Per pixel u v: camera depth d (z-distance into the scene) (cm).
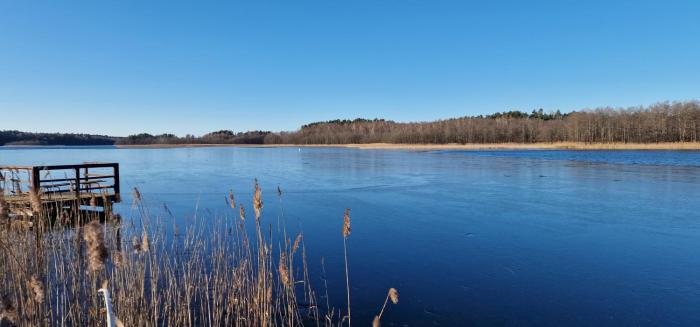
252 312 810
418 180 3244
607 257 1209
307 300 902
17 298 699
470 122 13688
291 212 1931
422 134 13612
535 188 2672
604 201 2147
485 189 2666
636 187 2644
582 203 2097
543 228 1568
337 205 2122
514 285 1004
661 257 1202
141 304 739
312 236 1468
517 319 827
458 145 11469
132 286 776
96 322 652
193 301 869
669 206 1983
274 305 866
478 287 993
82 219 1349
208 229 1531
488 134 12500
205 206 2078
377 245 1351
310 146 15500
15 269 783
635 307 878
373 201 2241
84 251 941
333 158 6744
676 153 6719
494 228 1577
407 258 1213
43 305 710
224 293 904
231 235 1440
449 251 1280
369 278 1048
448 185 2897
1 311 408
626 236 1436
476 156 6744
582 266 1134
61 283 880
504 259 1200
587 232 1498
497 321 819
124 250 967
